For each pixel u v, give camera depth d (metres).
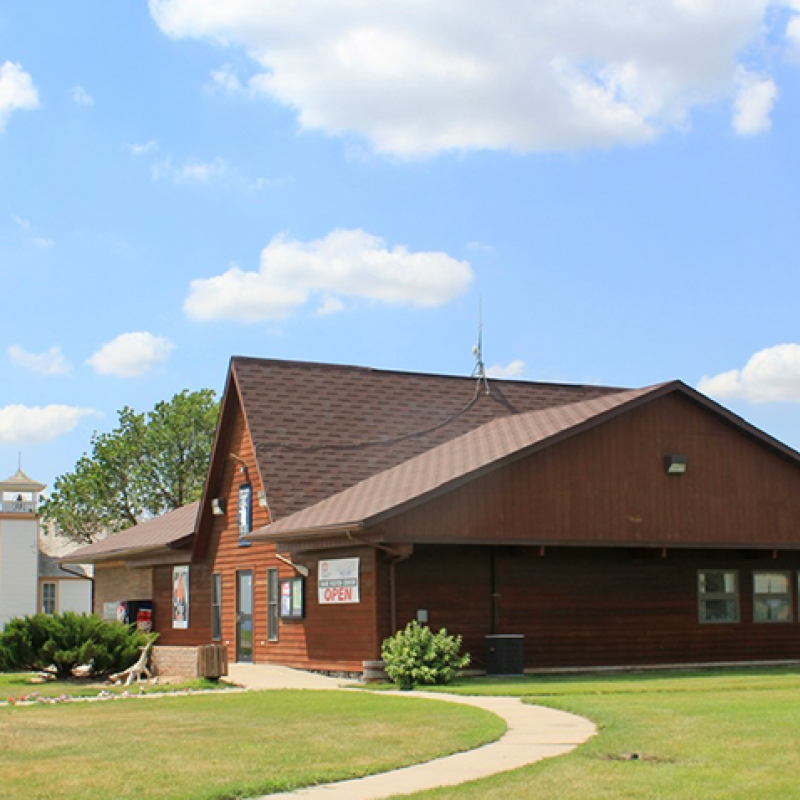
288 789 11.88
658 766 12.50
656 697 20.09
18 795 11.64
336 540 26.59
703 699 19.58
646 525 28.05
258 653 31.33
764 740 14.05
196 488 61.47
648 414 28.55
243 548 32.84
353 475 30.89
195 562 35.88
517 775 12.16
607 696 20.48
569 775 12.06
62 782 12.34
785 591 31.12
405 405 33.78
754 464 29.73
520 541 26.48
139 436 61.66
